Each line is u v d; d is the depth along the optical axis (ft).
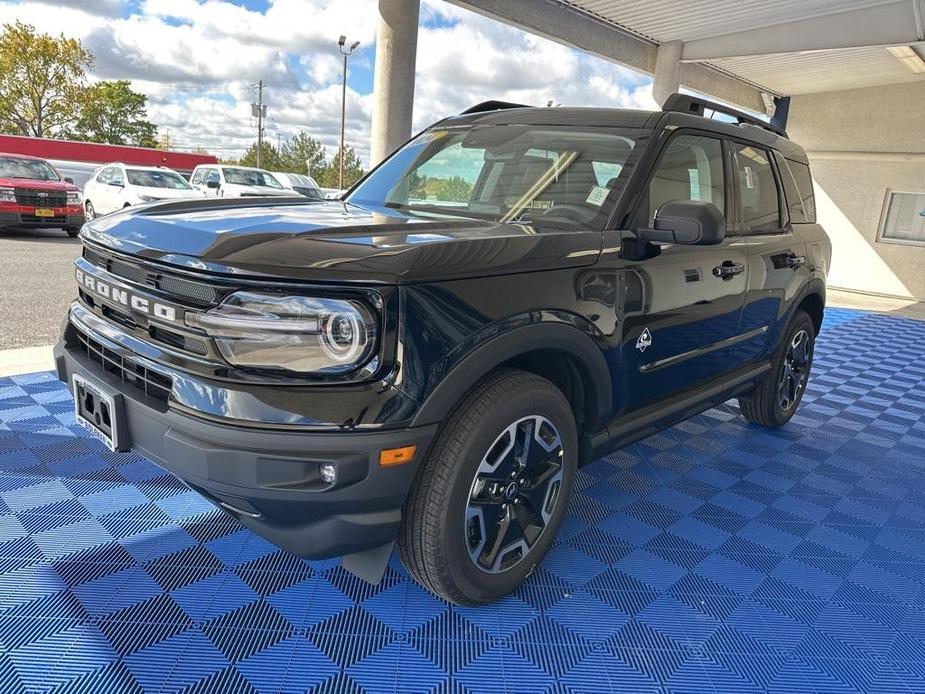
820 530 9.86
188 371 5.85
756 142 11.37
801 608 7.84
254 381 5.63
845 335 27.66
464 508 6.46
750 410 13.70
